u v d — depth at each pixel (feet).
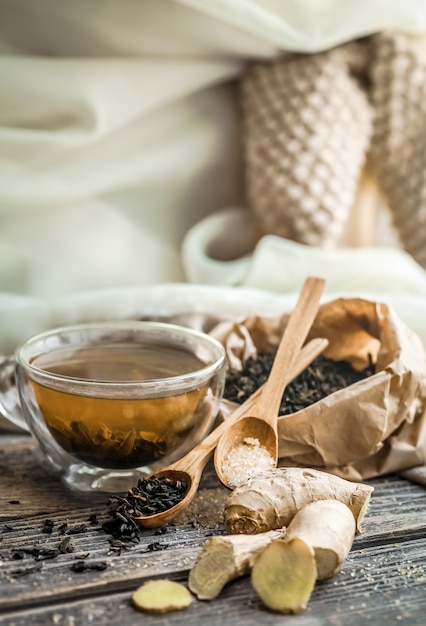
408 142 2.85
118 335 2.09
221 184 3.01
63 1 2.72
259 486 1.78
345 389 1.96
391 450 2.00
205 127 2.95
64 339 2.06
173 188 2.97
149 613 1.62
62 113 2.80
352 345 2.20
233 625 1.60
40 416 1.94
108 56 2.84
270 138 2.80
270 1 2.75
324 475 1.82
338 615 1.63
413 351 2.02
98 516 1.86
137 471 1.98
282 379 2.01
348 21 2.76
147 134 2.92
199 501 1.92
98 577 1.68
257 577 1.63
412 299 2.39
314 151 2.77
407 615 1.63
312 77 2.79
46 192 2.81
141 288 2.49
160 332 2.08
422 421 2.02
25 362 1.90
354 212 3.06
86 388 1.83
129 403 1.85
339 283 2.68
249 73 2.89
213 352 1.99
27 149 2.78
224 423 1.96
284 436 1.96
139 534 1.80
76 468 1.98
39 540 1.78
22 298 2.59
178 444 1.94
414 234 2.89
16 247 2.89
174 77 2.83
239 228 2.95
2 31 2.77
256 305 2.43
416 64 2.82
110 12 2.73
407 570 1.74
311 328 2.19
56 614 1.61
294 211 2.79
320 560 1.67
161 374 1.95
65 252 2.92
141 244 2.98
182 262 3.03
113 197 2.94
